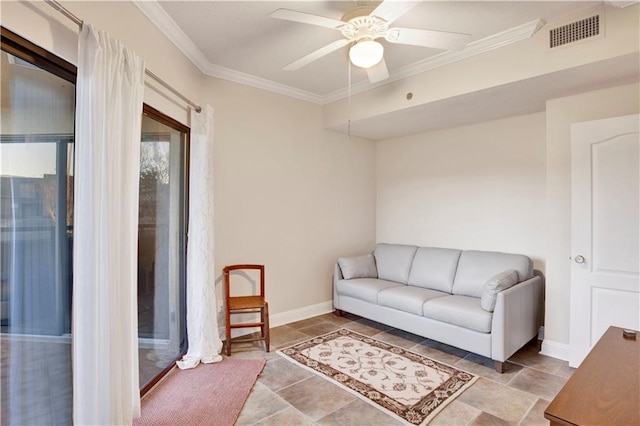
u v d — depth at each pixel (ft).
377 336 11.35
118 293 5.65
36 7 4.64
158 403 7.25
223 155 10.94
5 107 4.48
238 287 11.32
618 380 4.15
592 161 8.73
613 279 8.45
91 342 5.04
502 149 12.00
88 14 5.61
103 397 5.29
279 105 12.44
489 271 10.91
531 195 11.29
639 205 8.11
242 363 9.22
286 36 8.72
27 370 4.83
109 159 5.36
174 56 8.61
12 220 4.59
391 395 7.66
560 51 7.89
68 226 5.40
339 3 7.29
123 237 5.85
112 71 5.48
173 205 9.09
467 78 9.46
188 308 9.32
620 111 8.66
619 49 7.16
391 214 15.53
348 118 12.84
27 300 4.81
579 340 8.93
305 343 10.70
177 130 9.14
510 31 8.36
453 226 13.32
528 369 8.93
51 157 5.12
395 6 5.82
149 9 7.23
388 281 13.26
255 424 6.61
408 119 12.25
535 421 6.70
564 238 9.49
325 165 14.01
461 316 9.41
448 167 13.51
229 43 9.09
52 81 5.13
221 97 10.90
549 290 9.75
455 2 7.22
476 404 7.30
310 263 13.50
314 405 7.27
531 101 10.07
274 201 12.31
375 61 7.24
